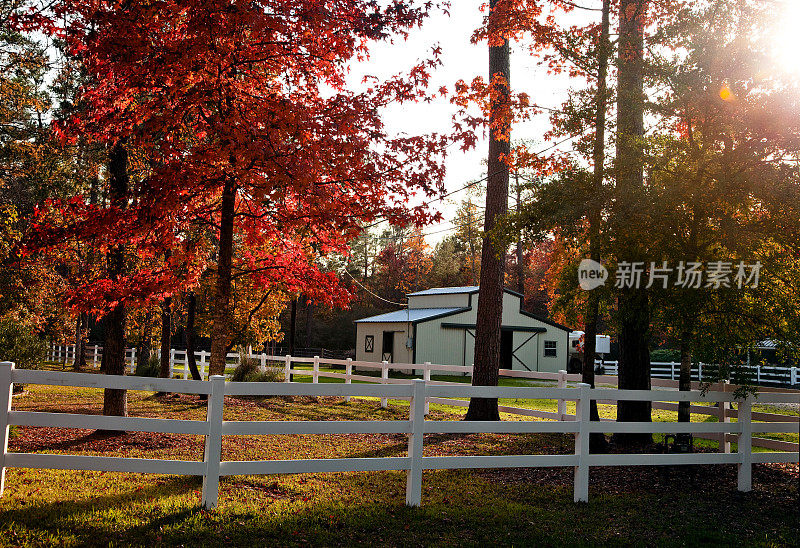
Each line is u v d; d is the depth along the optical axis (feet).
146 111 28.30
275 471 20.57
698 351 27.76
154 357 76.64
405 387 22.47
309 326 176.76
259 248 35.45
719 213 27.02
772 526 22.59
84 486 22.61
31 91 44.57
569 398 24.76
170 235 29.63
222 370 28.40
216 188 29.30
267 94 28.12
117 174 35.29
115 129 30.22
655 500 25.31
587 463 24.63
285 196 29.19
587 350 35.45
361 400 61.36
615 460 25.08
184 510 19.69
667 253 27.27
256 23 24.89
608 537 20.26
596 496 25.61
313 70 29.84
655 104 29.12
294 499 22.50
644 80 29.78
